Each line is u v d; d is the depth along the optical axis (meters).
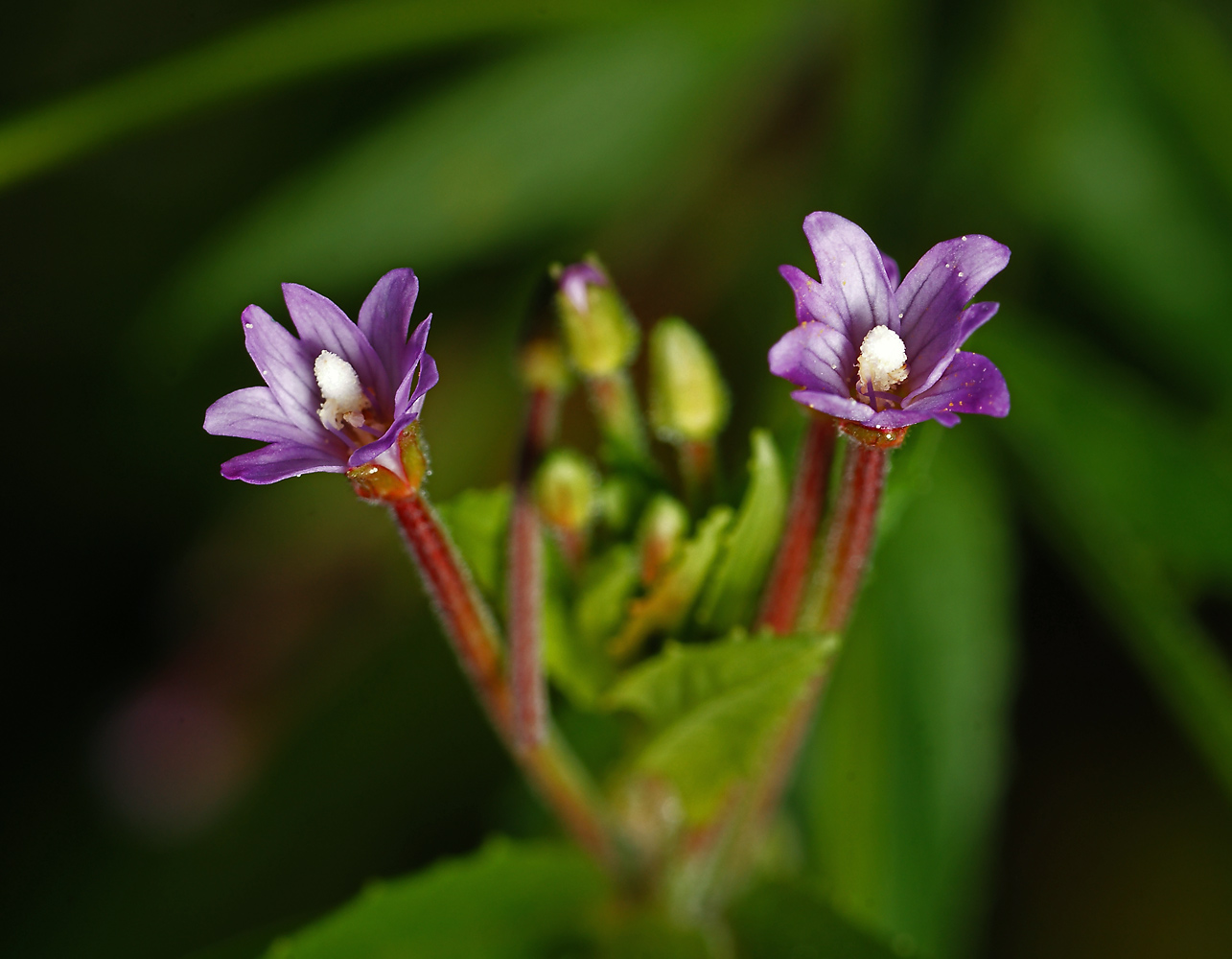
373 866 0.21
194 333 0.21
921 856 0.19
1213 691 0.19
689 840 0.18
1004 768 0.19
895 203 0.21
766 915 0.18
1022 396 0.20
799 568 0.17
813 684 0.17
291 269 0.21
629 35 0.21
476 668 0.17
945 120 0.21
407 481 0.16
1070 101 0.21
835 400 0.16
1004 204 0.21
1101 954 0.20
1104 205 0.21
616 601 0.17
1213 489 0.19
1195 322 0.21
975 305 0.16
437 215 0.21
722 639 0.17
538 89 0.21
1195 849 0.20
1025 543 0.21
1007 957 0.20
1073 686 0.21
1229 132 0.20
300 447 0.16
